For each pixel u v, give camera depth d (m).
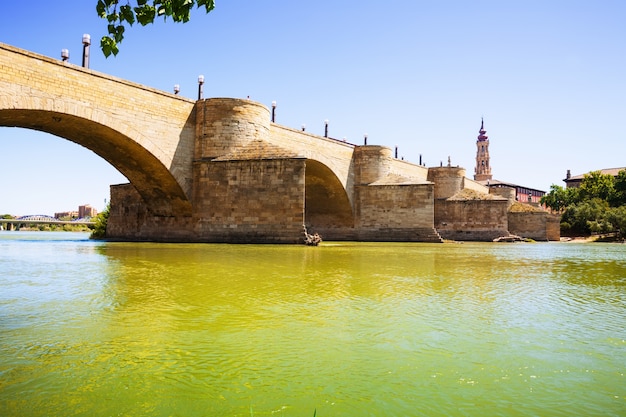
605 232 69.56
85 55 26.53
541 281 13.17
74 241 37.97
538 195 133.00
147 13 6.39
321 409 4.23
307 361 5.49
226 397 4.48
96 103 26.47
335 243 39.78
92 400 4.37
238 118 33.44
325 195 49.75
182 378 4.93
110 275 12.89
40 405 4.25
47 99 23.95
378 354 5.78
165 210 35.34
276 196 31.58
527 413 4.18
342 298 9.49
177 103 32.12
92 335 6.51
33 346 5.98
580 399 4.49
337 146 47.31
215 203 32.59
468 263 18.91
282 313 8.02
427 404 4.35
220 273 13.51
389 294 10.08
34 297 9.32
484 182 114.94
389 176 50.19
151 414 4.10
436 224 58.72
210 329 6.88
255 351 5.85
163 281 11.73
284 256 20.33
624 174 78.38
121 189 41.91
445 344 6.24
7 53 22.39
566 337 6.69
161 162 30.72
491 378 5.01
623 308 8.93
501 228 56.56
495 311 8.43
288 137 40.19
